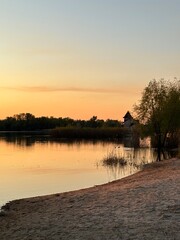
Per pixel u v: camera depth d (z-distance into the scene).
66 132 100.56
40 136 127.88
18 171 35.88
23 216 16.72
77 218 15.08
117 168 37.22
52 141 88.94
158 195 18.47
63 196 21.42
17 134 152.12
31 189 26.19
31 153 56.56
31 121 185.62
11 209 18.80
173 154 51.09
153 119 61.06
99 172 34.69
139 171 33.62
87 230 13.10
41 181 29.78
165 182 22.72
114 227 13.24
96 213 15.67
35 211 17.80
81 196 20.62
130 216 14.68
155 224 13.33
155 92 61.56
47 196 22.03
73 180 30.17
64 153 56.03
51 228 13.76
